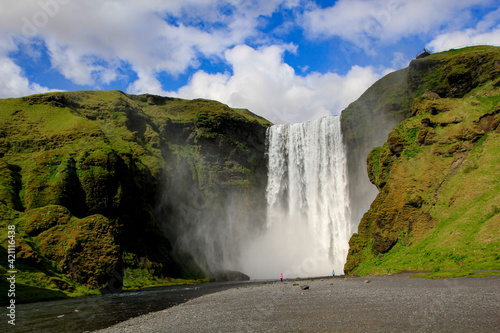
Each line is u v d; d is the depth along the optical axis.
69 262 50.84
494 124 45.31
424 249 37.75
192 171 94.00
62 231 54.41
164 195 80.31
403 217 46.31
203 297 35.56
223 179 95.88
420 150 51.22
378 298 22.02
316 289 30.61
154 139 91.12
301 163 96.88
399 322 15.38
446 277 27.80
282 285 40.41
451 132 49.50
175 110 108.56
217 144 100.44
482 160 42.97
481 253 30.31
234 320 19.22
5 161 66.81
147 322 21.86
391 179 51.56
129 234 66.25
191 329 17.84
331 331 14.90
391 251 45.53
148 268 63.84
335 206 85.62
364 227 54.00
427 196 46.03
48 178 63.22
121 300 38.06
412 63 69.12
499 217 32.62
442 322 14.79
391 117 73.12
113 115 91.12
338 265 81.25
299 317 18.42
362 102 82.69
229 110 112.06
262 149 106.19
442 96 62.00
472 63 58.53
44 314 29.11
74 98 94.38
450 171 46.12
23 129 75.00
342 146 86.38
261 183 102.00
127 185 69.25
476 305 17.31
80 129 75.62
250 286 45.84
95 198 63.94
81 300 39.31
